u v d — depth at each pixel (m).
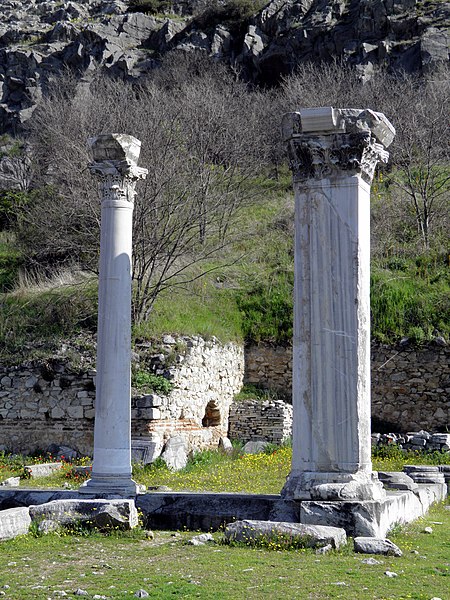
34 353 21.73
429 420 23.11
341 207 10.00
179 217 25.53
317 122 9.99
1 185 40.66
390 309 24.16
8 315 23.33
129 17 59.78
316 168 10.11
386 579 7.32
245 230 30.48
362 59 46.41
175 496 10.38
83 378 21.00
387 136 10.41
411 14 48.34
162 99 36.78
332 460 9.68
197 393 21.94
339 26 50.22
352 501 9.32
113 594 6.61
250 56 52.09
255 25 54.91
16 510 9.43
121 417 11.47
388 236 28.36
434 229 28.64
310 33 50.47
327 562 7.96
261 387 25.36
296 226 10.23
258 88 49.69
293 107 39.56
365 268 10.05
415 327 23.67
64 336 22.53
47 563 7.94
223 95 39.88
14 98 55.44
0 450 21.22
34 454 20.98
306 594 6.69
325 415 9.76
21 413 21.33
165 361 21.12
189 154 30.53
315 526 8.86
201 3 62.81
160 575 7.35
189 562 7.92
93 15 69.00
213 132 34.44
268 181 36.56
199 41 55.47
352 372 9.73
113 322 11.66
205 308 25.08
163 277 24.73
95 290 24.08
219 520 10.00
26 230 29.39
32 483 16.75
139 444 18.84
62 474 17.67
